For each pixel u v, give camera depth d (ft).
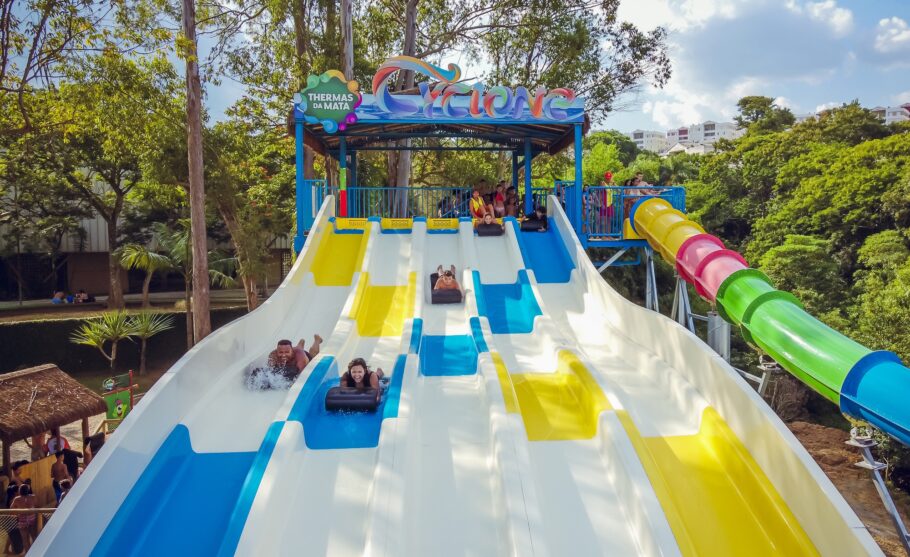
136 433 20.88
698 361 25.76
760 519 19.36
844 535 16.07
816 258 130.11
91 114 63.10
